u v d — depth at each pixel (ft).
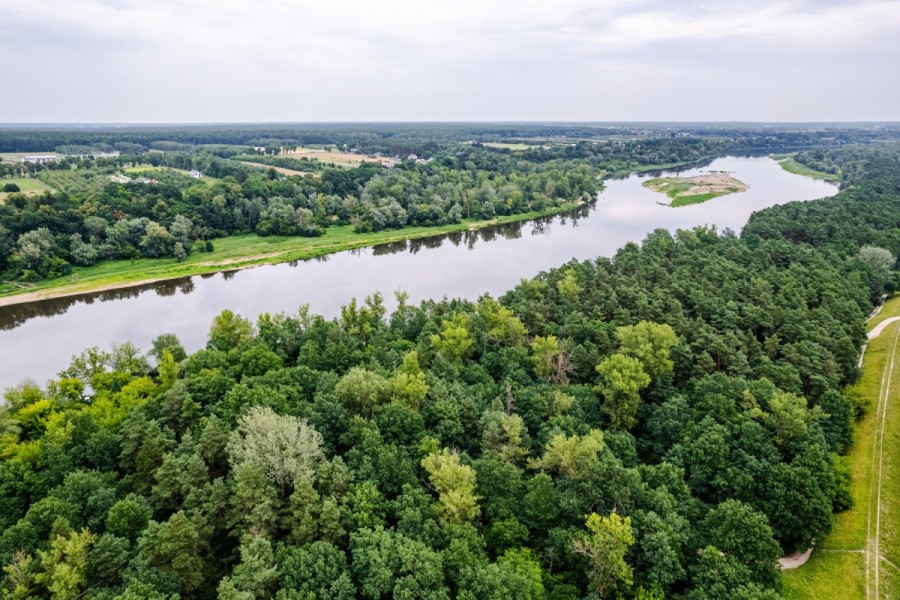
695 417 269.23
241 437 225.15
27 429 278.87
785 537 214.69
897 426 279.28
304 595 160.45
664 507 199.82
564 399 265.75
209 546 197.77
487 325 374.22
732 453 240.53
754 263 488.85
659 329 321.93
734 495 226.79
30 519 188.65
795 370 296.30
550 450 226.58
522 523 207.00
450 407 258.78
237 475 196.13
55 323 492.95
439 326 380.17
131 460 233.35
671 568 183.21
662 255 529.45
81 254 621.72
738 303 396.57
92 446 233.96
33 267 586.86
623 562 177.88
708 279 454.81
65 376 323.57
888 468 253.44
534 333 386.11
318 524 189.16
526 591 164.25
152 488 210.38
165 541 171.83
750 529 190.08
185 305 532.32
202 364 311.88
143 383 298.97
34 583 170.50
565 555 192.95
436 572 167.43
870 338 380.58
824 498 213.25
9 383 386.93
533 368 321.73
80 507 198.70
